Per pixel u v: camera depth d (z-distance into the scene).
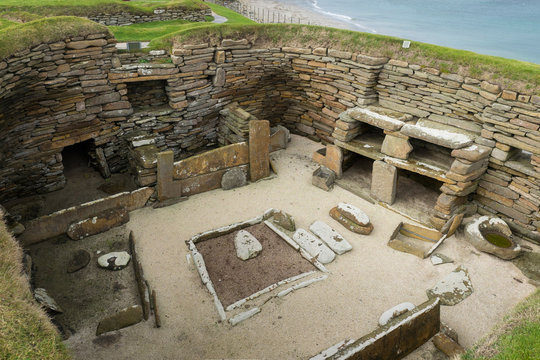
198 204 8.45
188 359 5.18
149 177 8.13
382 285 6.48
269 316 5.83
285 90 11.50
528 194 7.29
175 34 9.52
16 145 7.96
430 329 5.42
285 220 7.79
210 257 7.02
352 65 9.21
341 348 5.17
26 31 7.20
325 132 11.18
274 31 10.48
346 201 8.82
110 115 8.96
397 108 9.02
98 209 7.56
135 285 6.38
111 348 5.25
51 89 7.82
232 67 10.04
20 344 3.81
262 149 9.16
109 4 13.93
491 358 4.46
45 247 7.02
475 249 7.32
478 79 7.52
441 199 7.73
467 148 7.27
